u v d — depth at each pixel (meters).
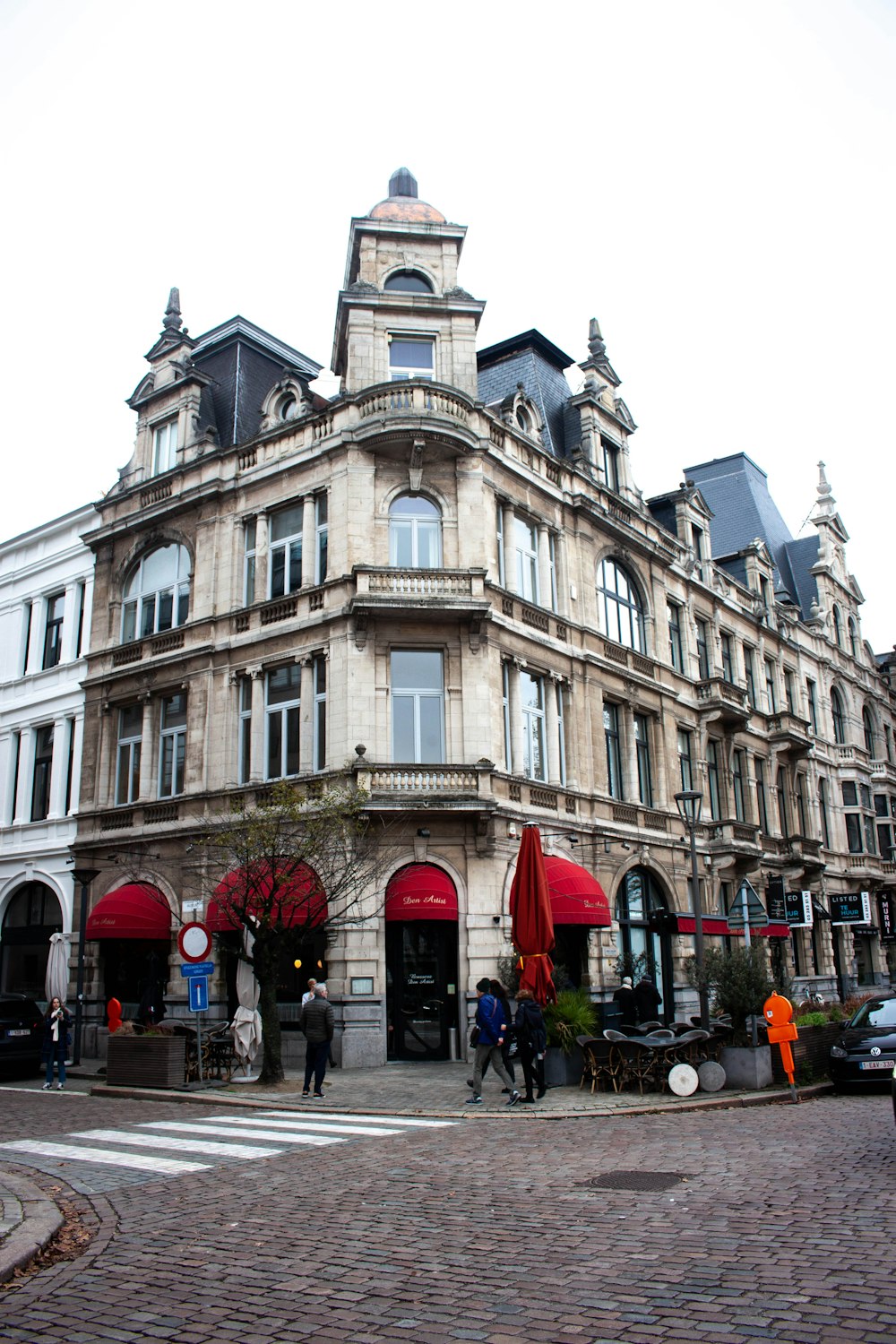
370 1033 21.94
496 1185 9.73
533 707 27.17
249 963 21.31
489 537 25.94
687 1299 6.29
